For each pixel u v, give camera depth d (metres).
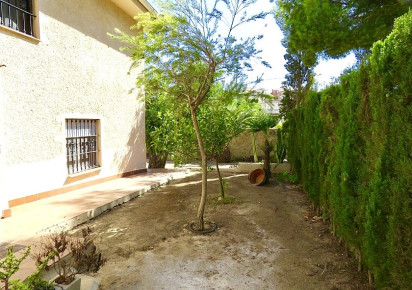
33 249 3.44
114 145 8.91
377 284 2.53
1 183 4.76
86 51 7.53
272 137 14.01
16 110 5.45
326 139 4.60
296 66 15.05
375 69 2.54
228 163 13.77
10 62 5.34
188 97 4.84
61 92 6.64
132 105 9.93
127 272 3.30
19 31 5.59
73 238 4.11
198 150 6.17
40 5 6.04
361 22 6.50
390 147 2.38
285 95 14.88
